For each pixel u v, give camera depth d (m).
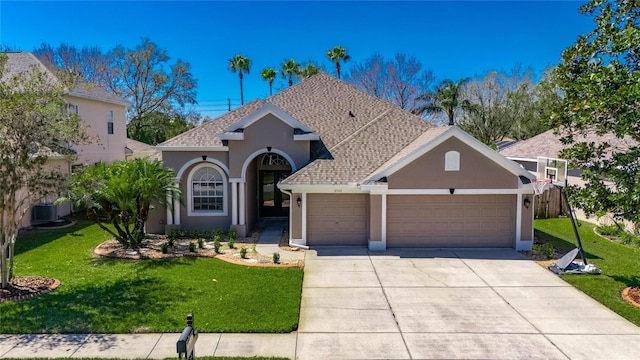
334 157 18.25
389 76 46.50
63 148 11.66
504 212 16.78
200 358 7.99
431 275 13.30
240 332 9.12
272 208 23.17
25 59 24.39
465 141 16.12
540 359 8.16
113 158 30.34
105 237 18.53
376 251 16.39
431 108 40.50
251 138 18.84
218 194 19.61
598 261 14.88
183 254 15.59
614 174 10.73
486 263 14.67
